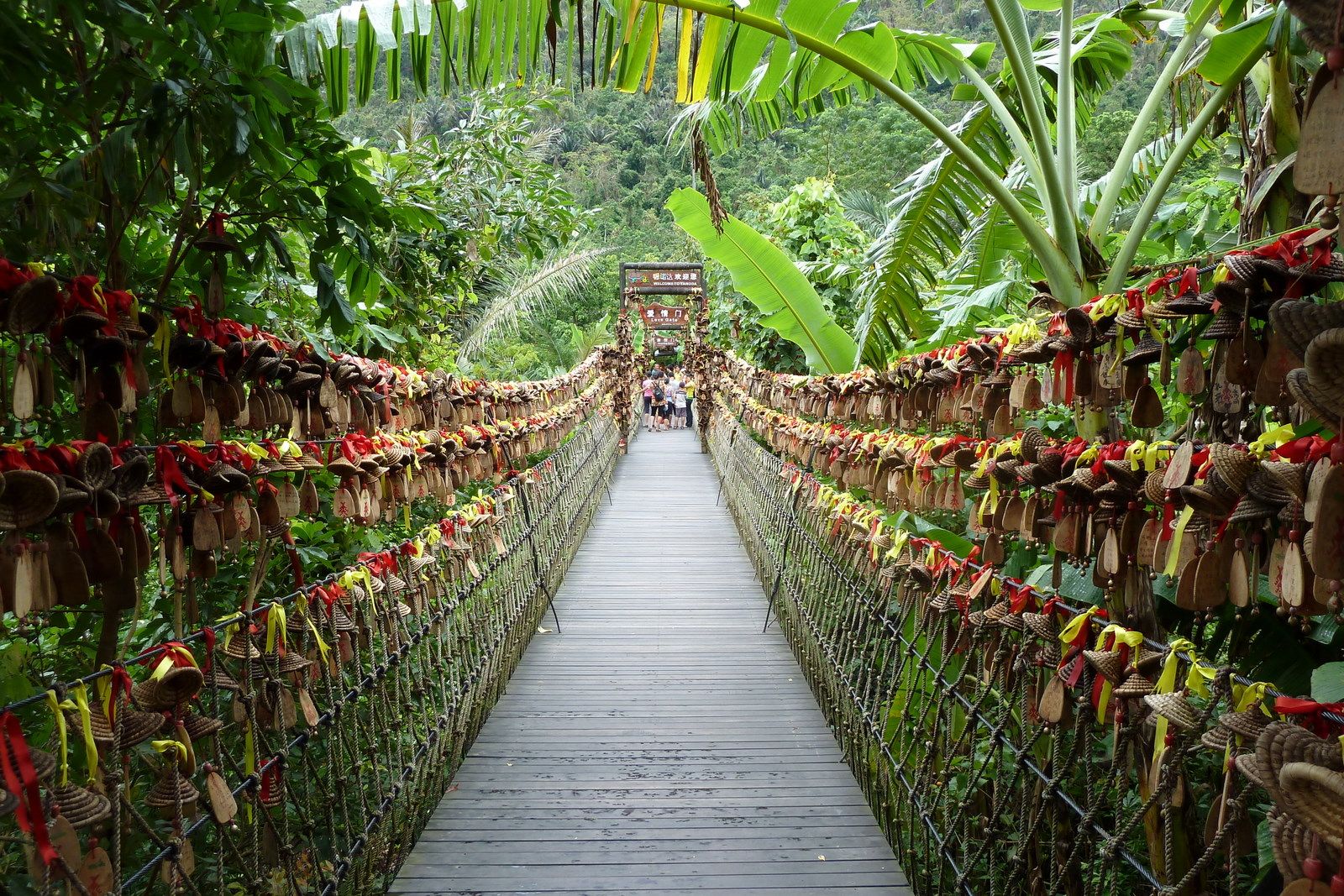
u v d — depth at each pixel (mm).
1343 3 1019
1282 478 1312
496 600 4707
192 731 1787
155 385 2781
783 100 4430
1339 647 2490
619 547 9133
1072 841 2178
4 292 1708
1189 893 1557
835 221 10352
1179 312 1875
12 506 1515
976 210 4379
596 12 2729
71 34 2363
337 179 2656
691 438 20281
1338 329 1041
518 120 6148
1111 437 2516
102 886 1521
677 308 17969
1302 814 1058
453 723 3680
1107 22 3756
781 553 6027
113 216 2496
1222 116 3375
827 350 6262
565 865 3139
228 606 3230
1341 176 1038
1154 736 1625
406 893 2967
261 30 2195
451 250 5500
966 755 2912
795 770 3906
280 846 2184
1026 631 2102
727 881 3035
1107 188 2953
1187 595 1638
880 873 3078
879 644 3521
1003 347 2680
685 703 4762
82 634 2809
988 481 2658
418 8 2396
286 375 2643
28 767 1334
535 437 6559
